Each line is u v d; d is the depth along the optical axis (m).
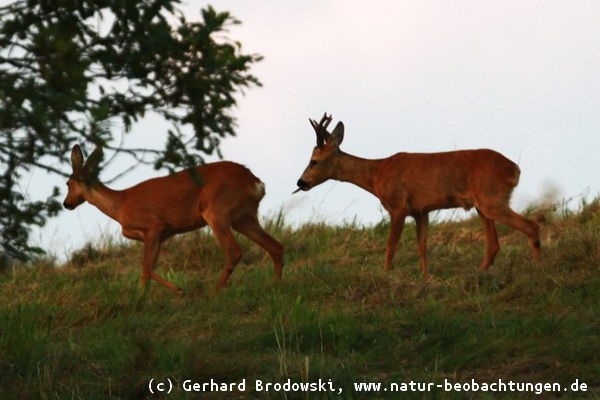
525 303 31.00
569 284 31.41
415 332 28.94
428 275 37.47
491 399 22.59
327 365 25.61
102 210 41.34
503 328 27.56
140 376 25.56
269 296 34.38
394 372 25.73
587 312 28.36
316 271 37.97
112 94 17.05
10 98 15.75
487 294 32.66
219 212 39.91
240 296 35.94
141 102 17.14
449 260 40.16
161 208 40.34
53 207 18.22
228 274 39.25
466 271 37.88
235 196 40.03
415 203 40.06
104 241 47.34
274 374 24.95
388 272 37.91
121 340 29.69
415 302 32.91
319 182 42.88
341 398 23.09
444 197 39.62
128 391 24.75
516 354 25.70
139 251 46.25
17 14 16.20
